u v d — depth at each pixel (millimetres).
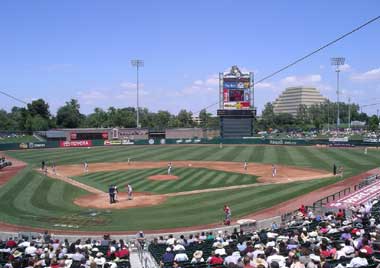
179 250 21281
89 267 15367
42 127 170000
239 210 39281
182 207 40938
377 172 59344
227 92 115750
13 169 69812
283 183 52844
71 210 40188
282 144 108625
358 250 15250
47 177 59875
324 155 82500
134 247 27609
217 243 21359
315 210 35500
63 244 25094
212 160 78438
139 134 136250
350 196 40312
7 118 192375
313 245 17672
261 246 18406
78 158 85375
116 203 43188
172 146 112688
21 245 23797
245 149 99625
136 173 62781
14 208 40844
